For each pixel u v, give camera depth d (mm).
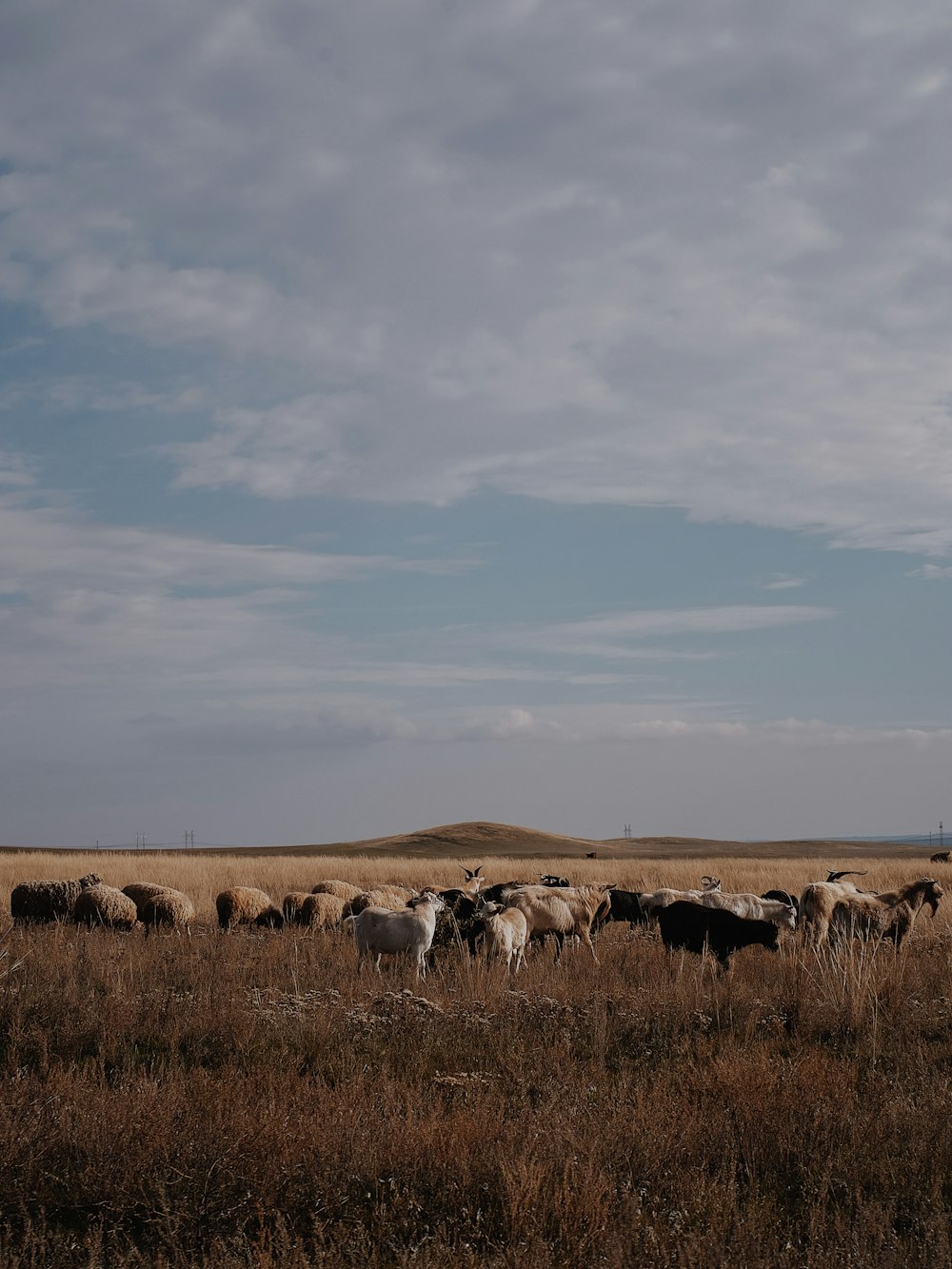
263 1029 9328
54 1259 4863
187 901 20078
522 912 15227
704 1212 5516
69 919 19828
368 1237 5242
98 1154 5977
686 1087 7699
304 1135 6156
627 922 21516
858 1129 6688
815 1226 5180
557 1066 8141
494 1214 5543
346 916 19250
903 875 39000
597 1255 4969
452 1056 8938
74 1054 8547
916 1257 4969
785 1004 10625
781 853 104000
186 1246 5199
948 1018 10172
